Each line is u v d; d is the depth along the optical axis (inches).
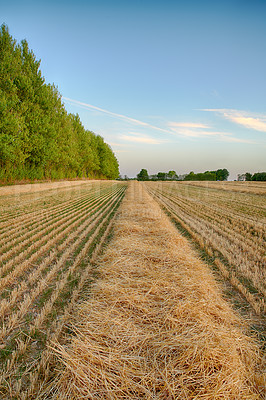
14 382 90.8
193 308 118.8
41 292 158.9
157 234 249.0
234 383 81.4
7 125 739.4
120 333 104.3
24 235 277.1
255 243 288.4
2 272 184.9
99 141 2384.4
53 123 1056.8
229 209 557.9
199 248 263.0
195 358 89.8
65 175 1430.9
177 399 77.0
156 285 142.0
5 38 827.4
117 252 194.2
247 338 110.3
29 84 879.7
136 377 85.0
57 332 114.7
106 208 527.8
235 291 167.3
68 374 85.4
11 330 120.8
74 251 243.1
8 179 855.1
